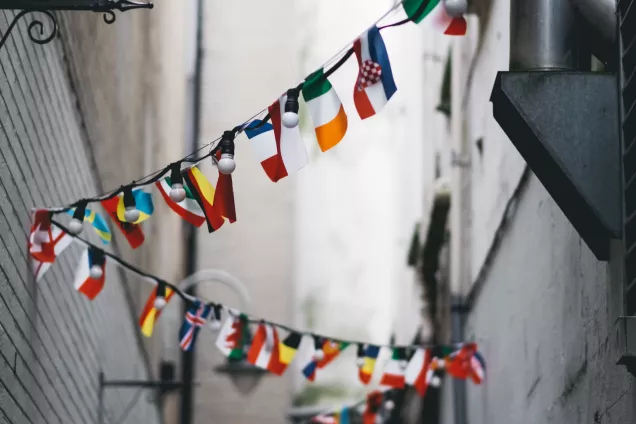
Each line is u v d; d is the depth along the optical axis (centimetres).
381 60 600
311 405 2780
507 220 1216
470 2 1464
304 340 2547
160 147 1875
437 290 1828
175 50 2108
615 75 583
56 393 1004
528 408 1106
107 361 1316
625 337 553
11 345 813
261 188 2516
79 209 791
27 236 875
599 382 788
